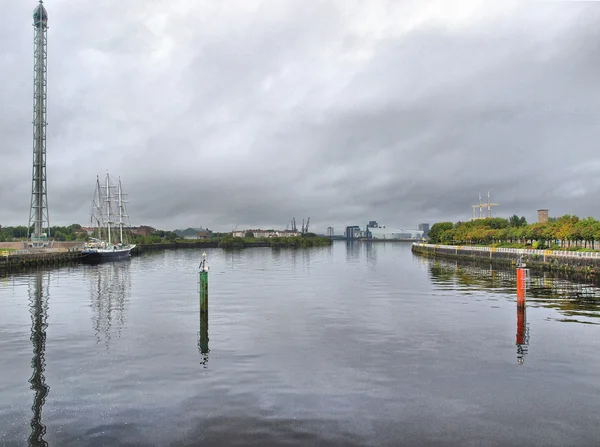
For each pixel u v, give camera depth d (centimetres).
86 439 1727
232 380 2339
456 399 2084
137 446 1673
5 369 2558
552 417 1898
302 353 2828
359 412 1948
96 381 2345
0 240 19338
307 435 1744
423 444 1681
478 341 3106
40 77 14850
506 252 11094
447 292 5775
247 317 4041
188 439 1719
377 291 5953
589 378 2348
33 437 1744
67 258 13338
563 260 8569
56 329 3616
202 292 3544
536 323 3691
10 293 6056
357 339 3184
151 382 2320
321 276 8519
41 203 15100
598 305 4588
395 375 2408
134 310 4503
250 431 1777
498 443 1689
